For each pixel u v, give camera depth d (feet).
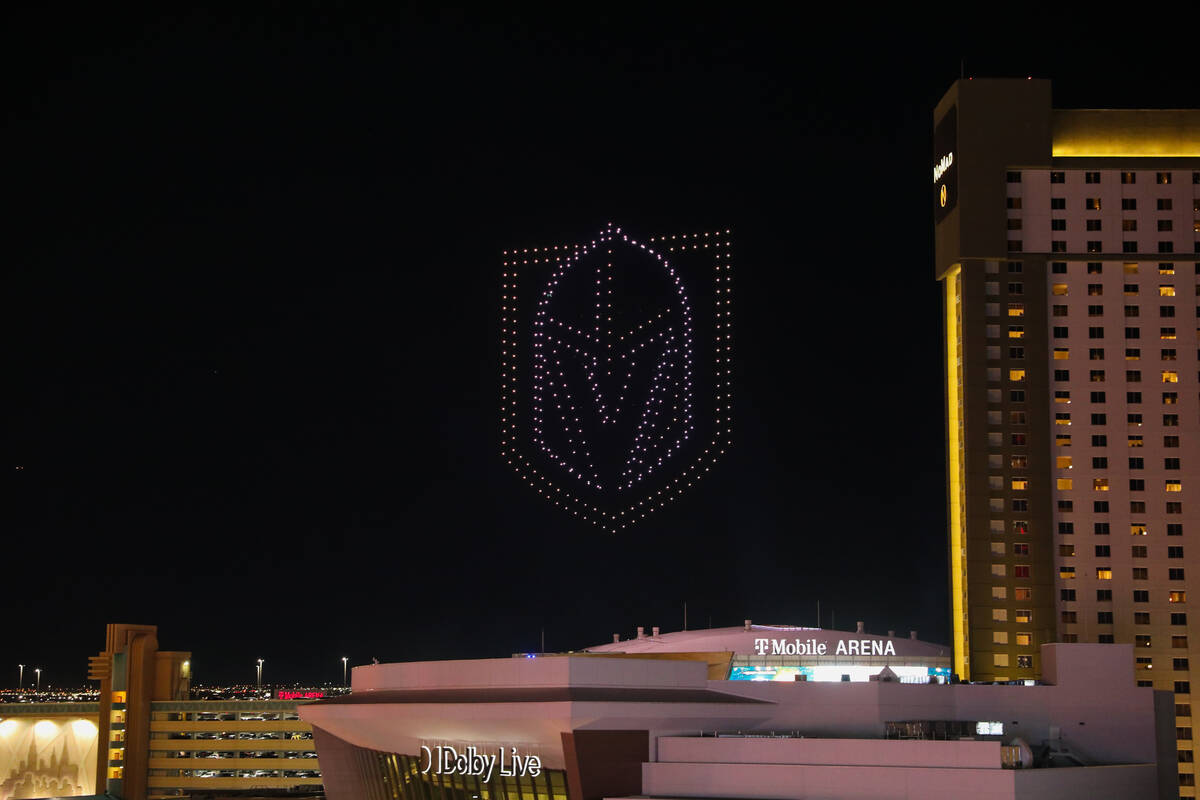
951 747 310.24
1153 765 346.13
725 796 318.86
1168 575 484.33
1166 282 499.10
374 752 399.65
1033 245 502.38
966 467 493.36
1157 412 493.36
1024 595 484.74
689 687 347.97
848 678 408.26
